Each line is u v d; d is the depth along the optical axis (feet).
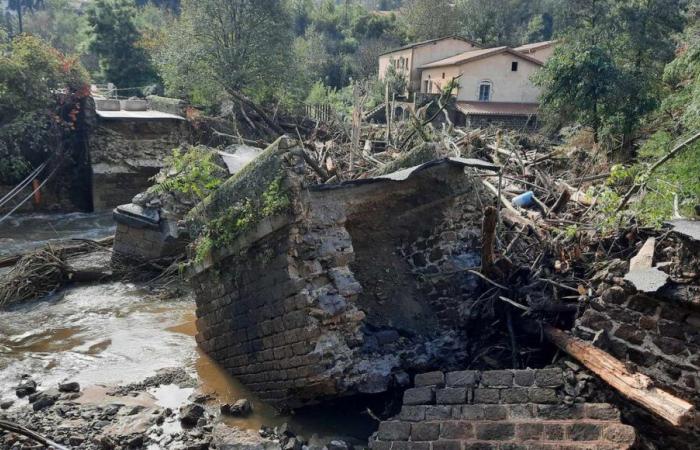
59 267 39.04
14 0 220.43
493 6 161.58
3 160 59.77
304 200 20.30
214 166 33.12
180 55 84.94
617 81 66.59
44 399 22.70
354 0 252.21
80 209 66.69
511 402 17.30
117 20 112.27
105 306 35.94
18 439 19.75
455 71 114.21
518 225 28.07
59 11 188.85
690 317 16.26
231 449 19.38
